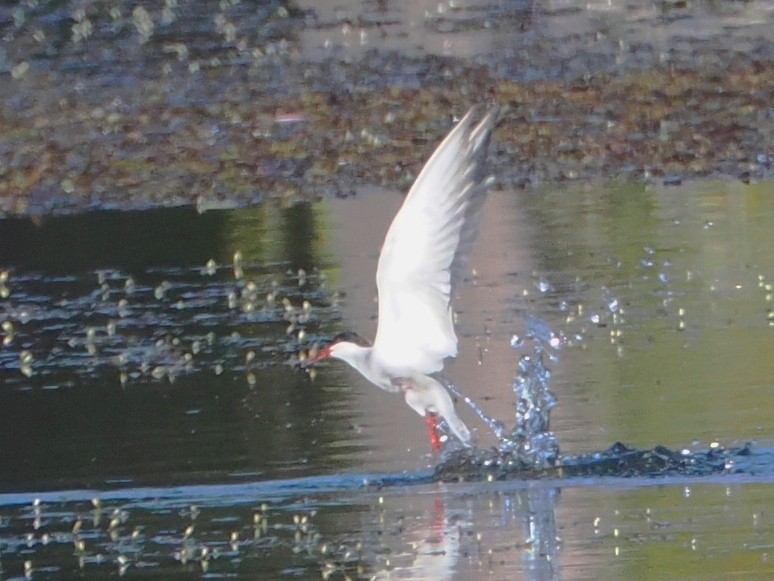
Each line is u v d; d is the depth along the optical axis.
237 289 16.03
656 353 13.48
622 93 22.67
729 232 16.80
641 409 12.20
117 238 18.23
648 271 15.67
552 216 17.81
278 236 17.83
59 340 14.82
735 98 22.00
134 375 13.81
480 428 12.05
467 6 30.92
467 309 14.85
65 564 9.98
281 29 29.78
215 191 19.94
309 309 15.18
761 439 11.59
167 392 13.37
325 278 16.14
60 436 12.48
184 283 16.36
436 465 11.40
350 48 27.67
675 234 16.81
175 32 29.86
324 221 18.31
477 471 11.40
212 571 9.72
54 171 21.11
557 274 15.75
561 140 20.80
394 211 18.47
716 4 29.42
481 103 22.62
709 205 17.84
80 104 24.53
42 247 18.09
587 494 10.87
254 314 15.18
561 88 23.12
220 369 13.84
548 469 11.40
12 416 12.97
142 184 20.41
